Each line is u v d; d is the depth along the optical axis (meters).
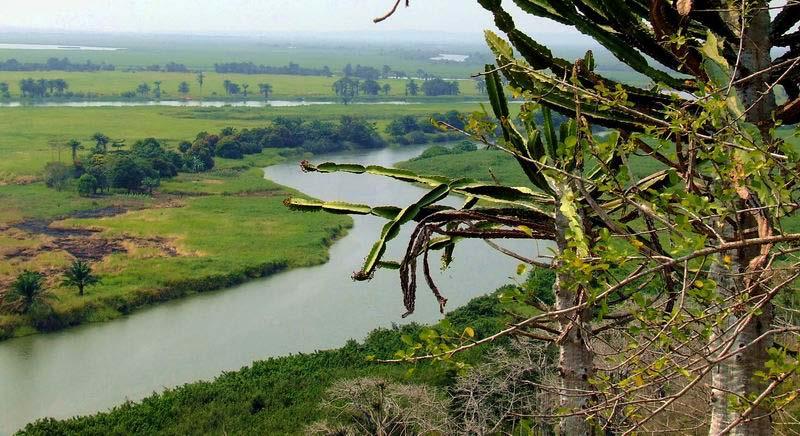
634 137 5.59
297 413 26.61
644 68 6.73
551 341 7.15
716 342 6.21
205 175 88.69
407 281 7.27
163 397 29.39
